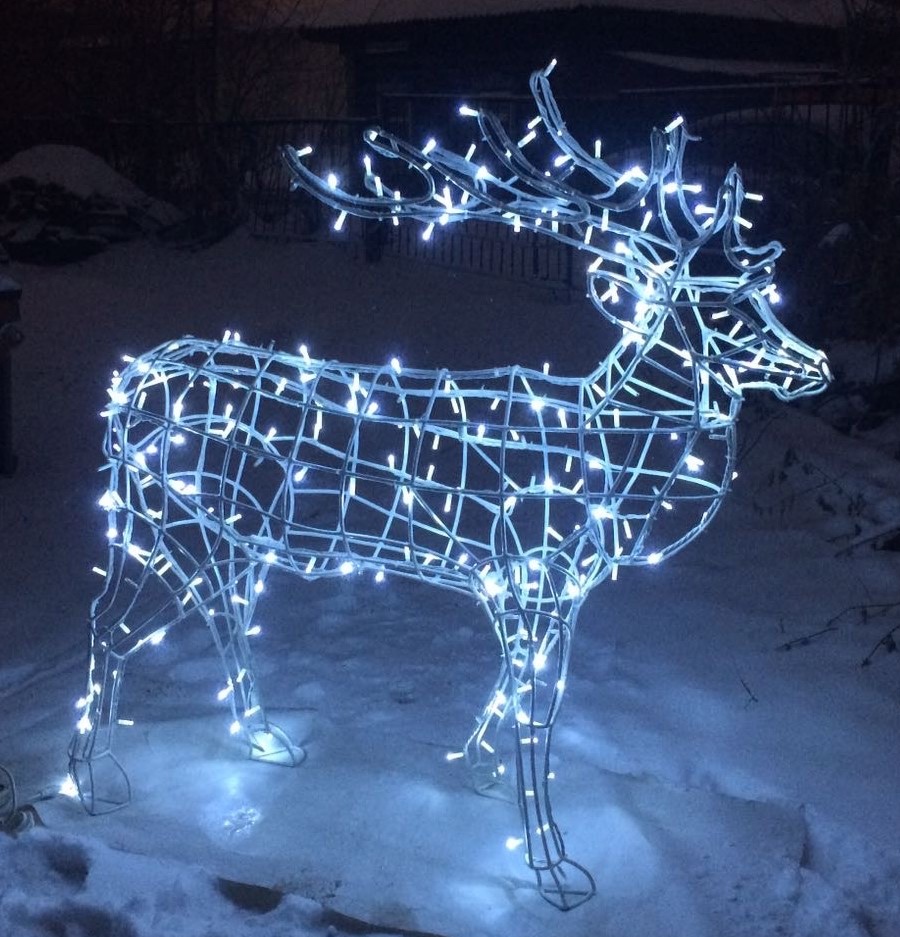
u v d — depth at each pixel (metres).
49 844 3.25
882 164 9.95
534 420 8.17
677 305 3.00
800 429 8.02
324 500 7.07
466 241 14.50
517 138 13.02
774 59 19.72
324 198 2.89
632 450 3.14
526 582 3.43
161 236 14.70
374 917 3.05
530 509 6.82
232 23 19.62
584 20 17.39
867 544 6.13
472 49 18.89
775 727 4.25
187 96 18.03
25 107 18.67
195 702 4.46
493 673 4.70
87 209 14.40
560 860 3.24
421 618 5.30
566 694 4.50
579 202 2.87
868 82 9.91
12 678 4.82
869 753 4.06
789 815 3.52
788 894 3.18
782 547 6.19
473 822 3.55
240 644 3.96
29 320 11.62
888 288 8.89
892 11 10.38
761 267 2.95
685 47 18.61
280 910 3.03
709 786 3.87
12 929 2.98
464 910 3.14
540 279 12.38
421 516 6.74
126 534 3.62
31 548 6.34
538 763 3.88
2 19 18.38
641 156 10.09
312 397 3.30
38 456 7.98
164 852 3.34
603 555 3.22
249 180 15.74
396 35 19.77
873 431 8.09
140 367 3.50
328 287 12.70
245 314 11.90
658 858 3.32
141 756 3.97
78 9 18.14
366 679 4.65
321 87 23.92
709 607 5.38
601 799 3.63
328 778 3.80
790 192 9.91
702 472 7.27
